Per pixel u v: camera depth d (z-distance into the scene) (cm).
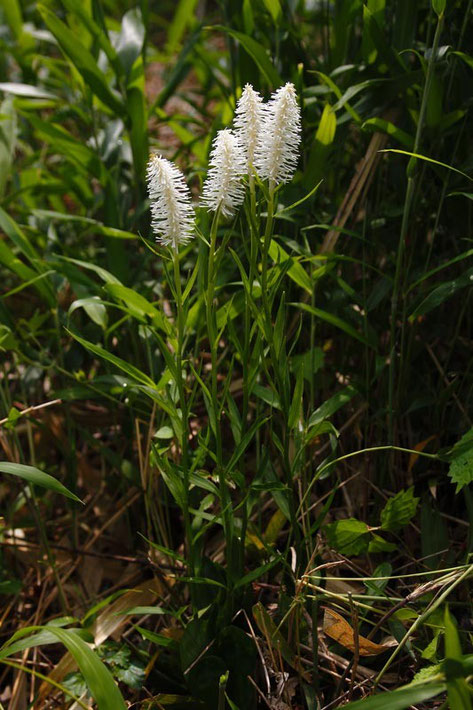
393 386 119
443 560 109
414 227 120
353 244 126
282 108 93
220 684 100
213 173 96
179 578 104
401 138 115
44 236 138
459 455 104
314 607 105
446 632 88
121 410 132
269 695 106
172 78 140
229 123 137
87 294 124
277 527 117
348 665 105
